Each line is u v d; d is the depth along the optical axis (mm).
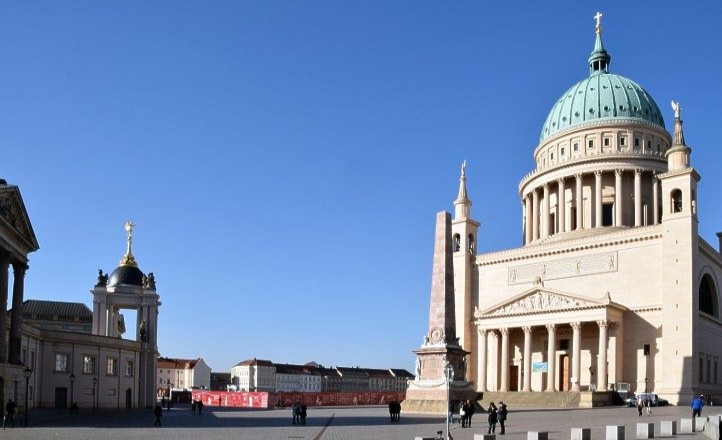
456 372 70750
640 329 102312
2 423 60062
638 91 136250
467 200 131000
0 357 62469
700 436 45438
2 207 61500
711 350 105500
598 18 148625
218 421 69562
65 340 91375
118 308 111688
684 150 103750
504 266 123062
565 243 114438
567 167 129500
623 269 107062
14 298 67562
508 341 113000
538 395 97062
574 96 138375
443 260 71562
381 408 113938
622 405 90062
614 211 125375
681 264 99250
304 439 45562
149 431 53406
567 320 104312
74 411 81500
